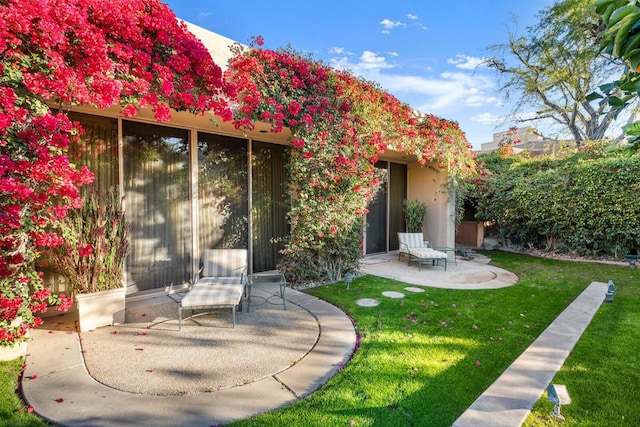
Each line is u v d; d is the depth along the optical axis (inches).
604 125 543.2
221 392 107.0
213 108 174.9
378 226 386.3
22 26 111.4
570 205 353.7
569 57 526.9
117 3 142.3
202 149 237.9
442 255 301.7
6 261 121.8
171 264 225.0
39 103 119.6
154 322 170.1
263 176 271.6
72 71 123.2
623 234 327.3
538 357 126.5
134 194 209.3
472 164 385.1
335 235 248.1
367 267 312.8
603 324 161.3
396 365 123.5
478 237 455.2
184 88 165.2
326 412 95.9
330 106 234.5
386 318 173.0
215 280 190.5
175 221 226.5
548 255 377.1
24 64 115.6
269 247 275.4
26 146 115.7
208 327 162.7
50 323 168.7
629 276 269.1
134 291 209.9
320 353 134.8
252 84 194.2
